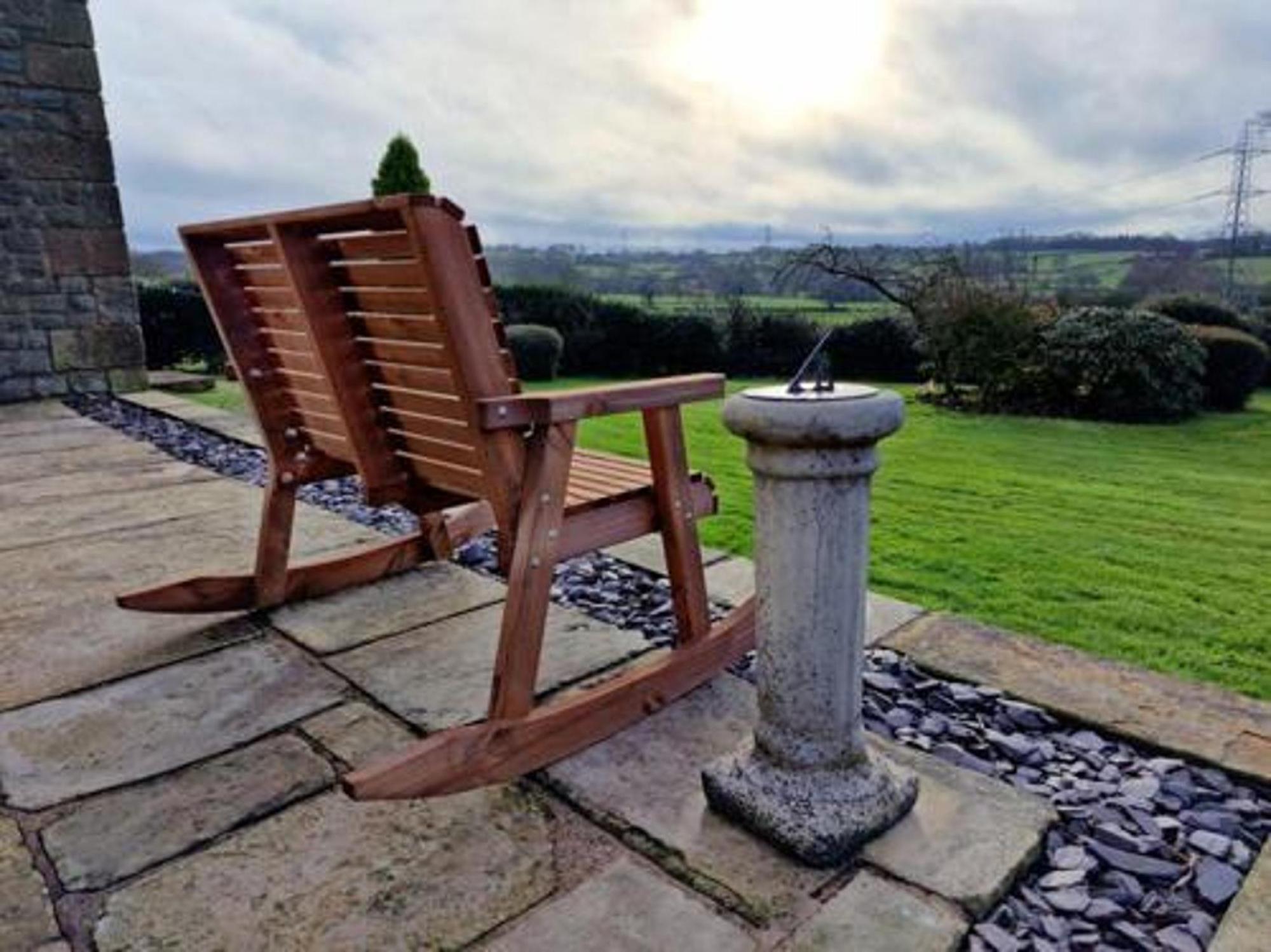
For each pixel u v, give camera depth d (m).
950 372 8.55
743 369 11.82
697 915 1.26
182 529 3.30
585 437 5.93
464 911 1.28
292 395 2.28
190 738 1.78
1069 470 5.21
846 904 1.28
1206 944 1.22
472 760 1.52
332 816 1.52
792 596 1.39
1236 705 1.86
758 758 1.49
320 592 2.52
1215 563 3.14
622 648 2.18
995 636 2.22
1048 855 1.42
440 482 1.93
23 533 3.25
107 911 1.29
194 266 2.16
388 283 1.65
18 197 6.36
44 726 1.83
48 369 6.68
